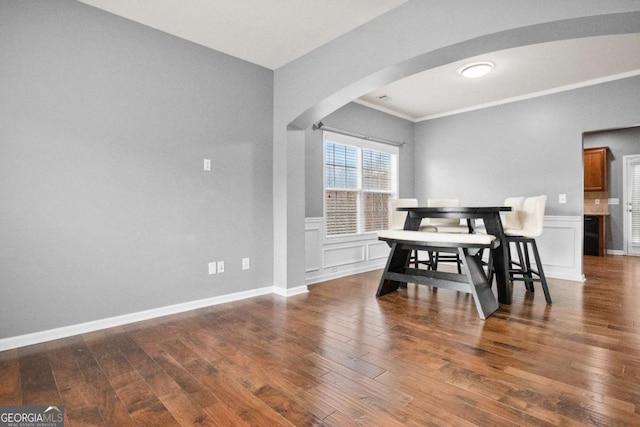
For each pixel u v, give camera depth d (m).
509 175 4.79
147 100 2.79
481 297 2.86
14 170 2.22
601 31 2.11
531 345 2.21
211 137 3.19
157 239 2.85
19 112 2.23
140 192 2.76
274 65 3.59
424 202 5.73
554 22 1.98
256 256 3.55
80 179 2.47
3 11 2.18
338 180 4.62
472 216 3.34
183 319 2.79
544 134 4.48
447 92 4.50
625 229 6.52
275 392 1.67
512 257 4.75
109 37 2.60
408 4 2.53
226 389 1.70
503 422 1.41
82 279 2.49
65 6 2.41
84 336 2.42
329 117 4.44
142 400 1.60
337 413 1.49
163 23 2.77
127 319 2.69
